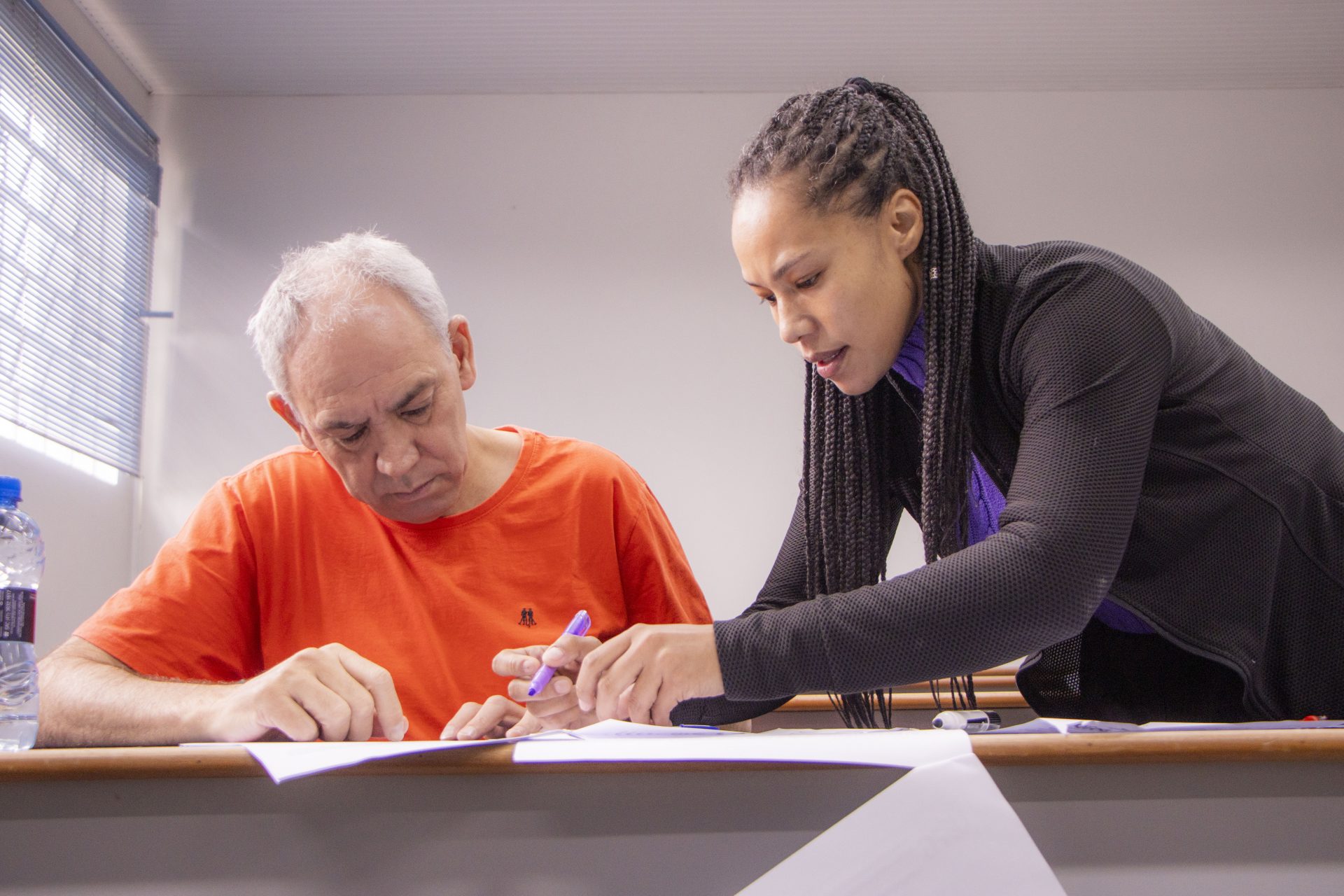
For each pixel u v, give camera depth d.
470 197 3.24
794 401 3.14
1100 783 0.59
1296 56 3.18
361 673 0.86
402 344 1.05
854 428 1.03
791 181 0.86
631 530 1.26
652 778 0.59
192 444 3.06
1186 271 3.21
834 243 0.85
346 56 3.14
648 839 0.58
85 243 2.84
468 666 1.17
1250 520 0.85
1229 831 0.58
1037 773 0.59
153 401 3.08
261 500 1.24
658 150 3.29
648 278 3.21
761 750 0.58
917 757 0.58
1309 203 3.25
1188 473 0.84
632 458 3.10
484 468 1.26
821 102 0.91
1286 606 0.87
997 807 0.56
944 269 0.89
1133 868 0.58
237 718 0.84
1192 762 0.58
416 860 0.58
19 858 0.59
